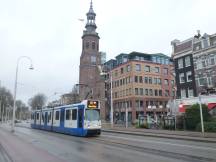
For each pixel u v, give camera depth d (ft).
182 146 53.31
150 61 247.29
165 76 253.85
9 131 111.55
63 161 35.40
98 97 268.00
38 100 398.01
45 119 117.60
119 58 262.26
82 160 36.19
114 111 255.29
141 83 237.04
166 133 89.51
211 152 43.98
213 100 120.47
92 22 291.38
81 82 282.97
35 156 40.11
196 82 144.46
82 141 65.16
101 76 270.87
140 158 37.70
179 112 130.31
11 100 352.08
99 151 45.85
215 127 89.15
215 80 133.90
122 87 247.70
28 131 111.65
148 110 235.61
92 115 81.30
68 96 309.63
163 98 246.47
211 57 137.39
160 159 36.70
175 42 164.35
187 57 153.07
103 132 107.34
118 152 44.45
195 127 99.81
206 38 141.08
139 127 127.54
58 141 65.21
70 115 89.04
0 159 37.47
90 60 282.15
